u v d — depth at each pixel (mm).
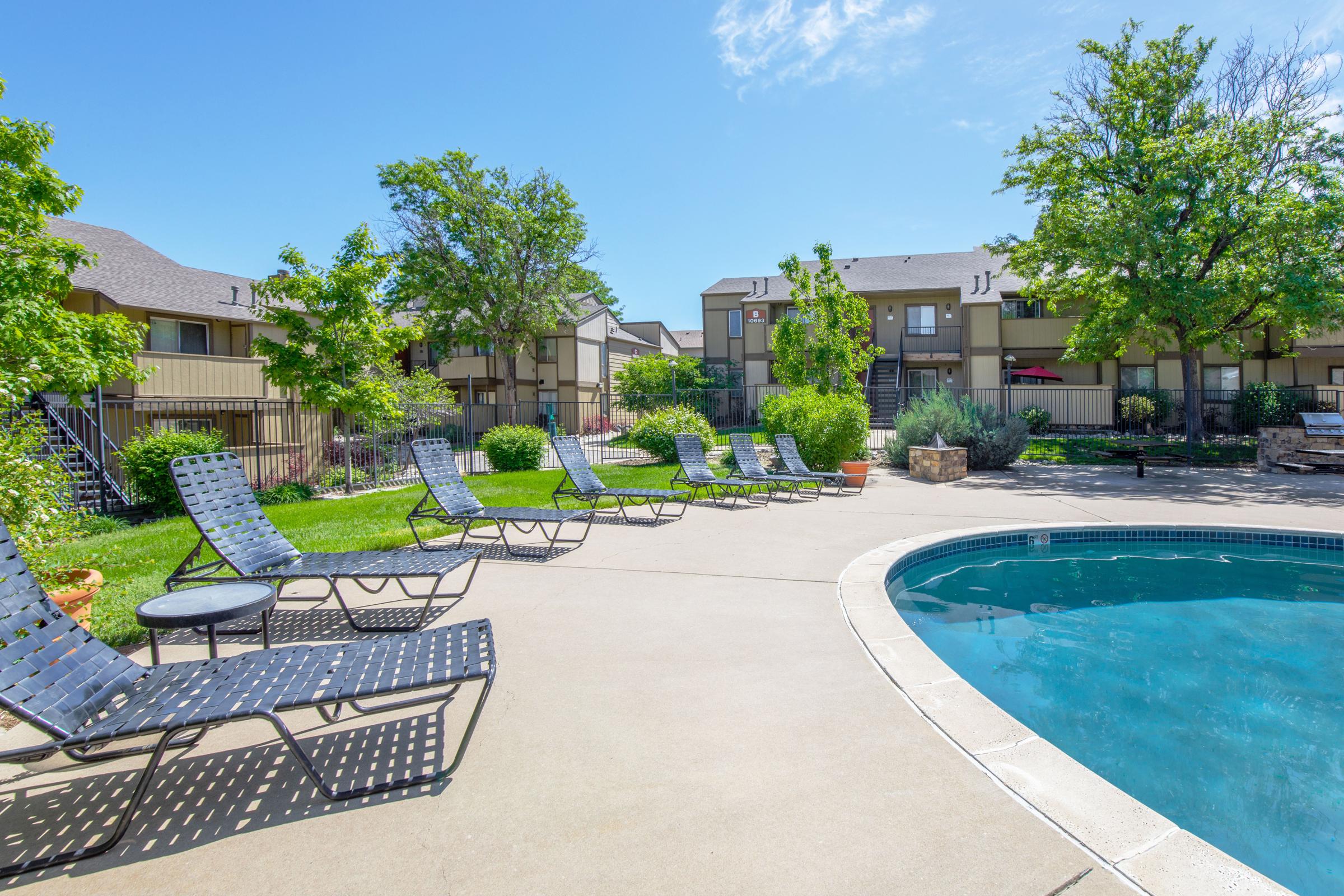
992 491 10820
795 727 2717
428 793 2264
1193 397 16547
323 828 2078
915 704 2916
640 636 3852
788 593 4758
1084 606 5371
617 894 1754
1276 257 14672
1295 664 4141
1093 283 17078
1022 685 3811
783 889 1758
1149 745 3117
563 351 31156
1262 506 9141
